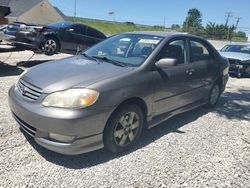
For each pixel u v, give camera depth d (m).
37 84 3.53
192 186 3.25
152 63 4.20
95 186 3.09
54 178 3.17
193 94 5.23
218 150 4.19
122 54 4.53
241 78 11.56
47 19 51.22
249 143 4.55
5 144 3.79
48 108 3.28
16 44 9.80
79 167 3.42
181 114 5.74
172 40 4.76
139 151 3.95
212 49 5.98
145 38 4.72
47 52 10.62
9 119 4.62
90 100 3.31
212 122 5.39
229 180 3.43
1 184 2.99
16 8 48.38
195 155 3.97
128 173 3.38
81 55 4.79
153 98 4.14
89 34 11.95
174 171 3.51
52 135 3.29
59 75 3.67
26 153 3.62
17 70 9.13
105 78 3.60
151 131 4.70
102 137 3.53
